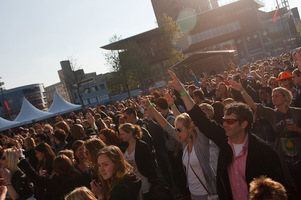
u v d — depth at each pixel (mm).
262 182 2174
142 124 7918
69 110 34969
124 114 7746
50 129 9469
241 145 3375
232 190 3424
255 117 5180
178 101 9703
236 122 3307
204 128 3812
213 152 4109
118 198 3316
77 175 4719
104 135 6031
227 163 3418
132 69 64500
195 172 4250
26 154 8242
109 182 3684
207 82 15508
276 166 3143
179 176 7145
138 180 3568
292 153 4613
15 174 5695
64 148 7504
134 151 5457
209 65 38469
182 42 89062
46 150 5898
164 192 5355
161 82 64562
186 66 38938
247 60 84688
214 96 11703
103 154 3551
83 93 68438
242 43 85438
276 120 4906
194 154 4277
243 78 8891
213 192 4113
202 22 88000
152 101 12969
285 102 4766
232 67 12609
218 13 86375
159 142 7602
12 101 125375
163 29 59000
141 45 86438
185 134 4320
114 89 78188
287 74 6633
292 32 78125
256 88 10625
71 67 64812
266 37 83688
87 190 3104
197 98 8625
